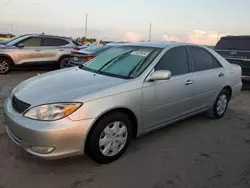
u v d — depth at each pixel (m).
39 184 2.74
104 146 3.10
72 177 2.88
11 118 2.93
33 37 10.44
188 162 3.32
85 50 9.59
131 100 3.24
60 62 10.98
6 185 2.69
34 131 2.70
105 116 3.04
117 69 3.76
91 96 2.91
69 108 2.77
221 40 8.88
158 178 2.93
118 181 2.84
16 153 3.33
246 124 4.86
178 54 4.08
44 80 3.52
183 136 4.14
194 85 4.17
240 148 3.81
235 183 2.90
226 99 5.12
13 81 8.52
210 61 4.69
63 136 2.72
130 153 3.48
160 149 3.64
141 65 3.65
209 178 2.98
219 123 4.84
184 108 4.10
